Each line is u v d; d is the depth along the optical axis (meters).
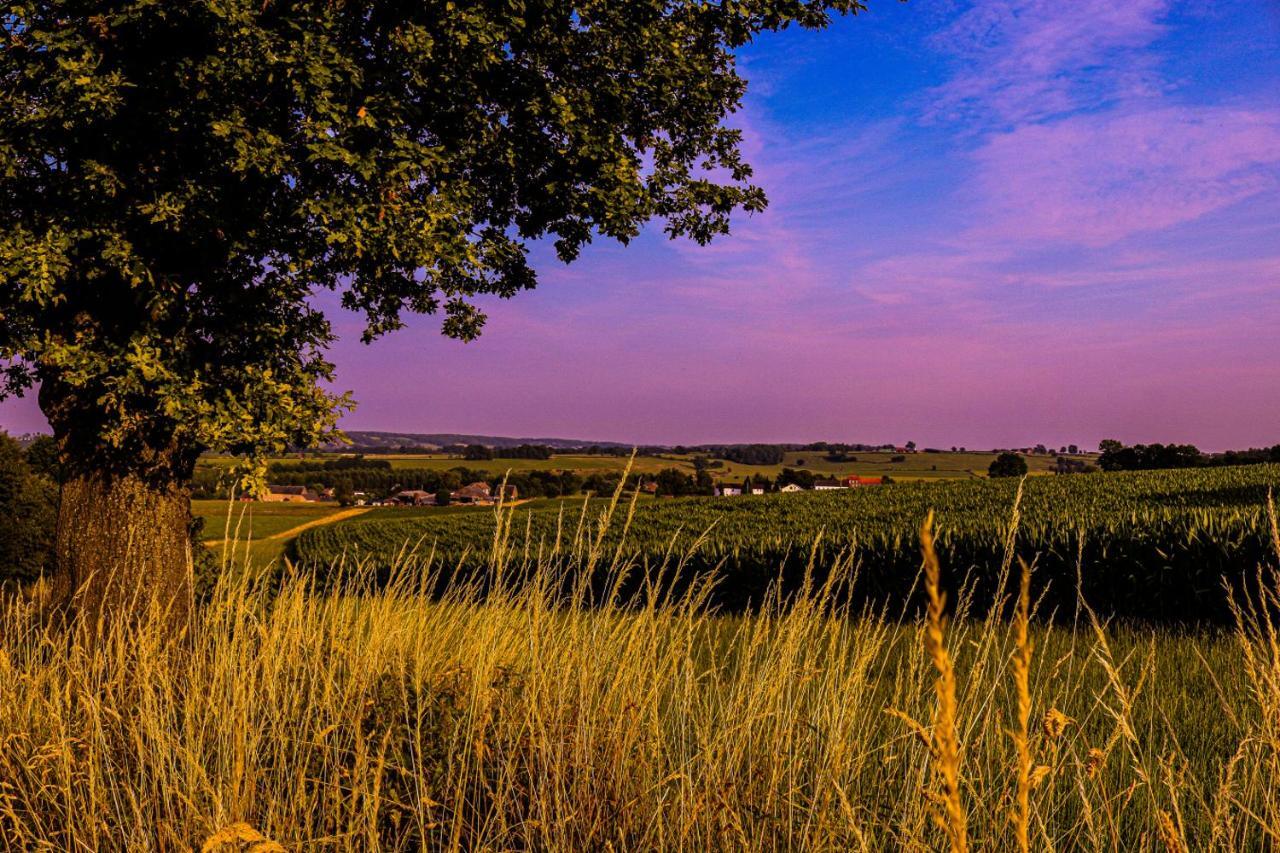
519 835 2.78
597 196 8.34
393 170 6.34
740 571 12.87
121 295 6.88
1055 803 2.85
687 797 2.73
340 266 7.61
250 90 6.37
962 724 2.98
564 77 8.41
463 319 10.16
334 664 3.58
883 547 12.10
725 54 9.55
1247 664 2.36
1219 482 26.00
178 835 2.78
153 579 6.66
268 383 6.56
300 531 40.03
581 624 3.64
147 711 3.36
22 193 6.45
